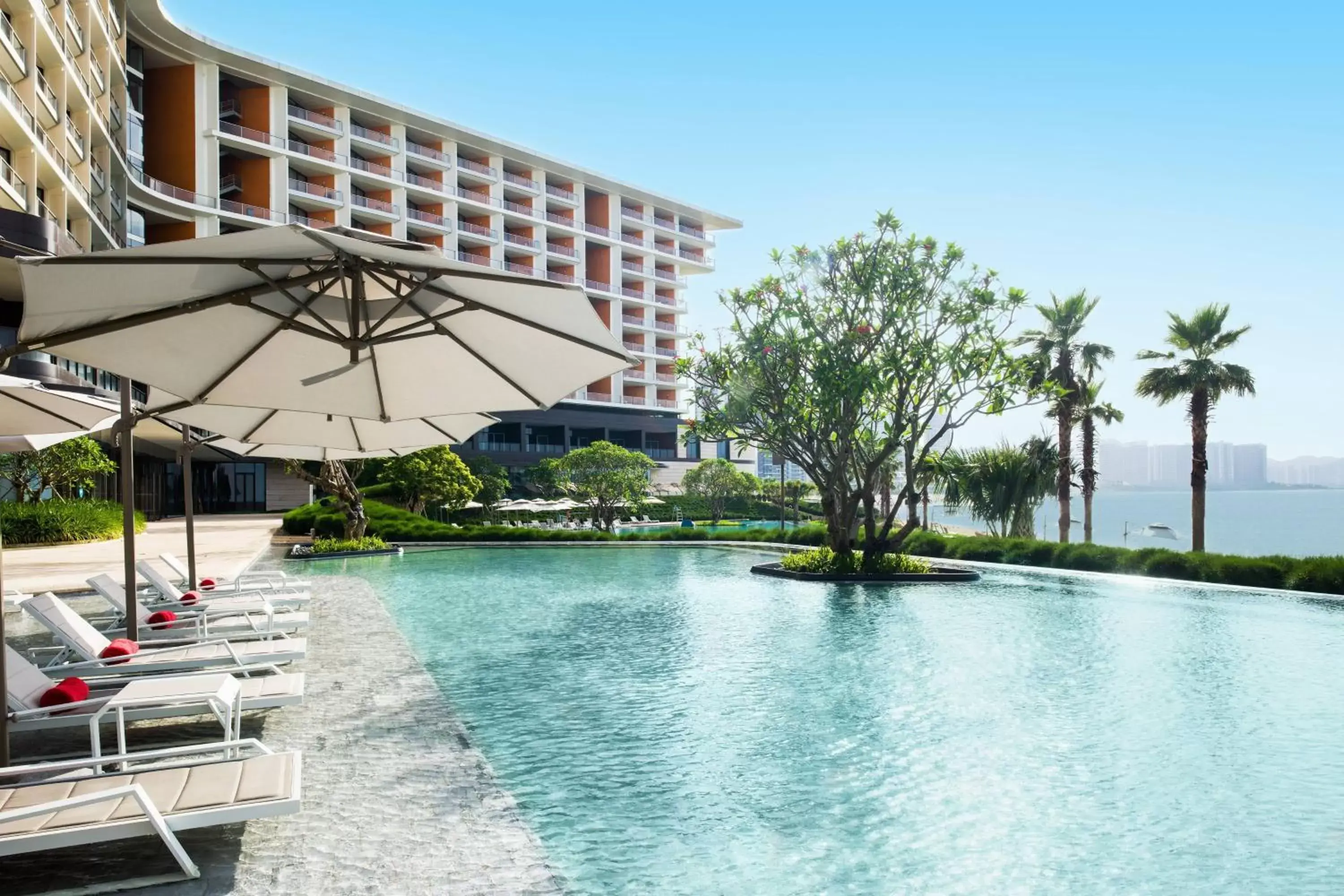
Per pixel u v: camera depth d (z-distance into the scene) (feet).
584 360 14.79
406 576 60.29
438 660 30.25
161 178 160.25
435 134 199.00
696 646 33.24
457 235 201.57
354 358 13.17
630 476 148.15
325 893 11.80
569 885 13.00
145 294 12.04
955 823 15.67
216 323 14.08
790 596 49.78
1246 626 38.50
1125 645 33.58
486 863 12.90
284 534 103.09
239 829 14.10
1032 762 19.20
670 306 252.01
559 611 43.14
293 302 14.35
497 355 15.34
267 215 168.66
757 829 15.29
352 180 186.50
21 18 92.07
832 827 15.39
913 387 61.72
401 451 32.30
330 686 24.45
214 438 34.99
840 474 63.00
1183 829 15.43
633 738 20.83
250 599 35.73
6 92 83.10
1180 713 23.41
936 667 29.37
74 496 112.57
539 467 184.03
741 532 94.07
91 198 119.34
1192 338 74.49
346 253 11.49
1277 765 19.11
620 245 238.48
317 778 16.60
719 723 22.26
